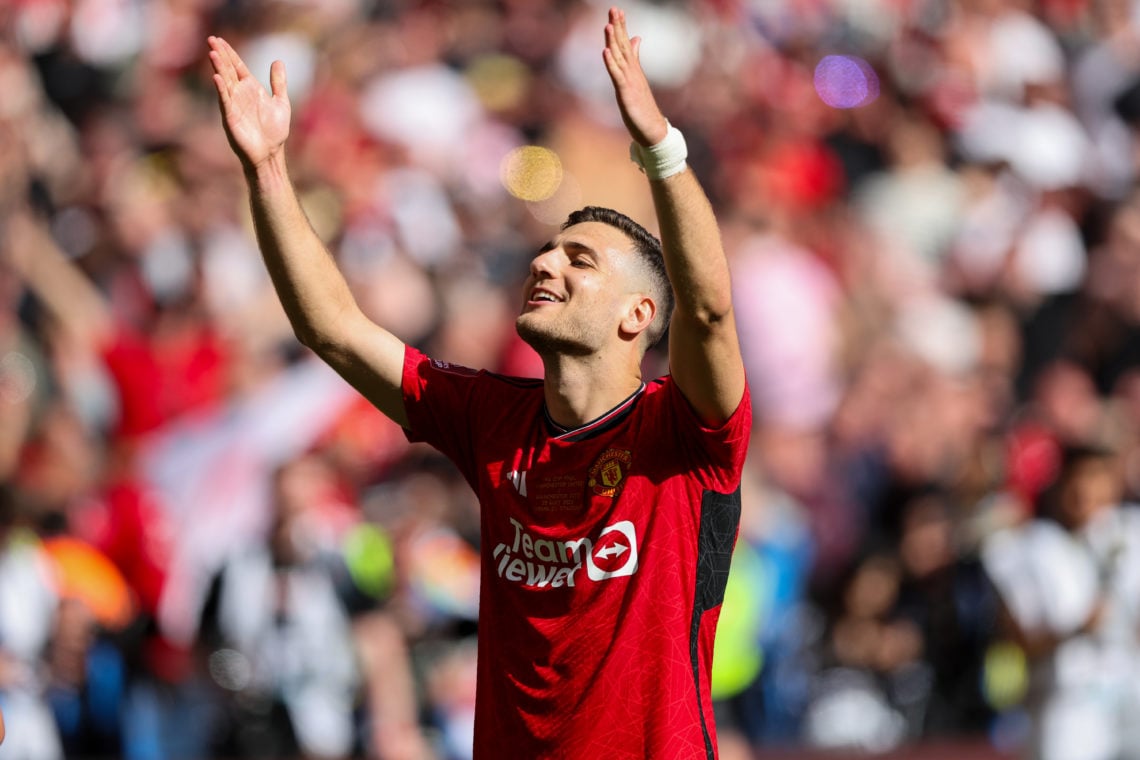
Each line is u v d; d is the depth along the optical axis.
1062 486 28.39
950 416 39.62
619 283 14.97
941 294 46.69
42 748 26.59
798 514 34.50
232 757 27.95
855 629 32.97
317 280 15.67
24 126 42.00
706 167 47.00
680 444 14.73
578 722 14.45
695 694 14.48
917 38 54.84
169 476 31.39
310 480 28.84
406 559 29.33
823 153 50.06
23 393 33.03
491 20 51.22
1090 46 56.97
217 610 28.50
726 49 52.50
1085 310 45.88
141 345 34.56
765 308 40.41
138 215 38.38
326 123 44.03
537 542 14.82
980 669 32.62
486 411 15.58
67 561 28.06
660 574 14.53
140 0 47.19
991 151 51.50
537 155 46.19
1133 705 27.91
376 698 28.39
